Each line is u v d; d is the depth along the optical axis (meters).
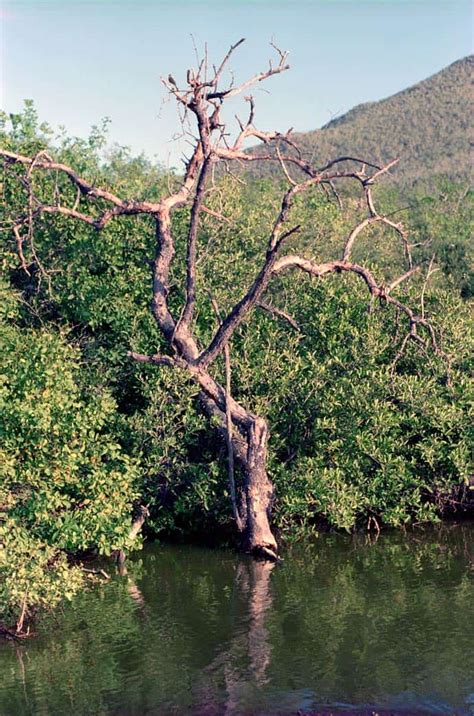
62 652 11.66
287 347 18.62
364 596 13.77
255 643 11.90
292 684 10.63
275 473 17.19
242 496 16.70
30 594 11.90
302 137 94.25
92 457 14.38
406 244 17.52
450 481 17.95
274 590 14.19
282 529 17.17
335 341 18.55
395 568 15.24
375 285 16.94
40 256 19.48
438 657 11.33
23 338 15.82
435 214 38.66
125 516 15.05
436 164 86.12
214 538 17.31
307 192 28.72
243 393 18.19
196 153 17.53
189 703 10.16
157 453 16.73
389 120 106.00
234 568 15.46
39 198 19.28
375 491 17.38
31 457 13.77
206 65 15.16
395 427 18.05
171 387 17.14
